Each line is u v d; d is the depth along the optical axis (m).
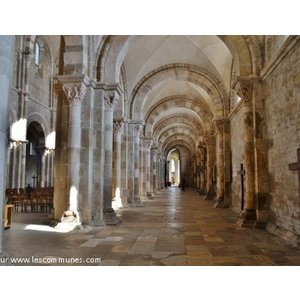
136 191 22.56
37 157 32.28
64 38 12.30
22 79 26.69
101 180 12.71
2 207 5.46
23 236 9.98
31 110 29.03
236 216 15.85
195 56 20.94
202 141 37.62
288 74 9.87
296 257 7.50
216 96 21.55
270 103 11.78
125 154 21.70
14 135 25.88
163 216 15.83
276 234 10.42
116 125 20.78
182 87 28.25
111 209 13.27
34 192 20.62
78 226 11.48
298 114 9.12
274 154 11.35
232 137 20.23
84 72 12.19
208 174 28.39
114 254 7.71
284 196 10.29
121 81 21.11
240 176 17.44
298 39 8.92
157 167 45.31
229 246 8.73
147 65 21.59
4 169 5.41
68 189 11.84
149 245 8.80
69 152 11.93
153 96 27.95
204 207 20.84
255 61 12.68
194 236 10.24
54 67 33.69
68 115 12.54
